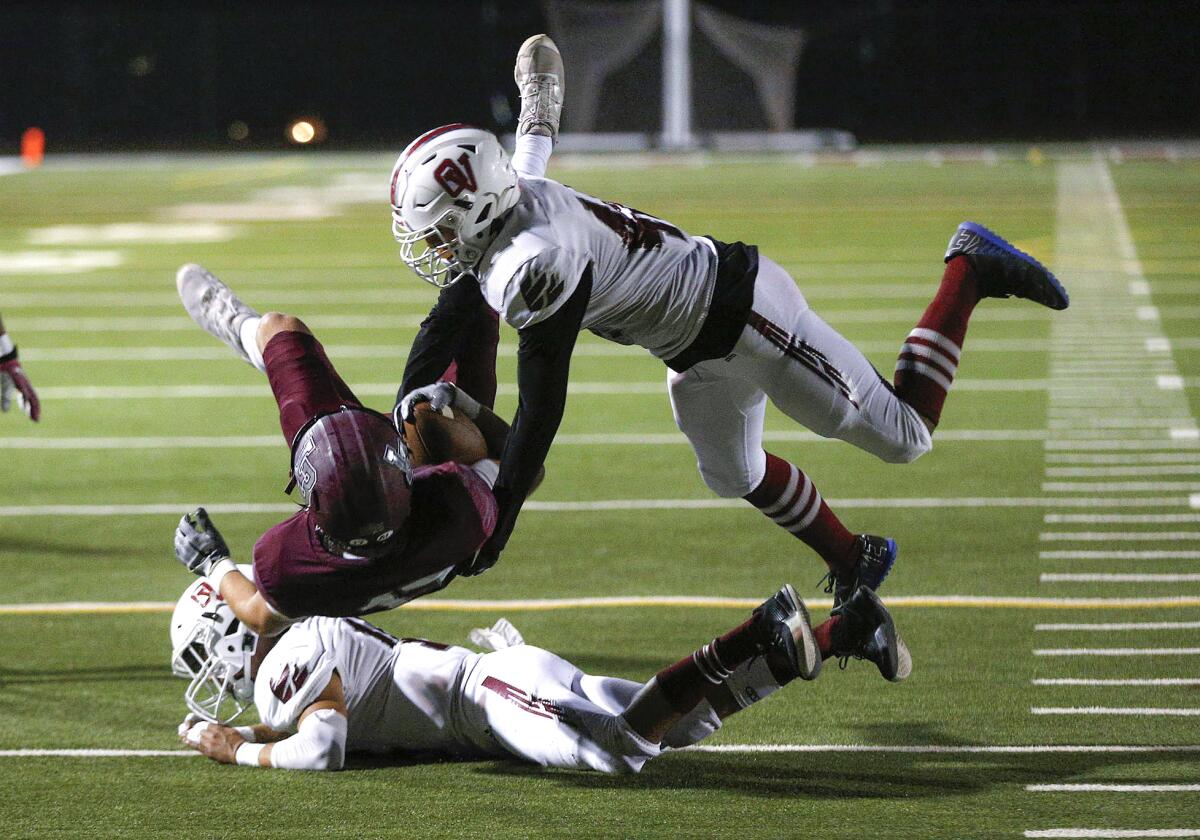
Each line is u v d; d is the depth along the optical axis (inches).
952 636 760.3
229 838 533.0
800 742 623.5
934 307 605.0
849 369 569.0
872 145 4707.2
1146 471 1077.1
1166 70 5064.0
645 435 1246.3
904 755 605.3
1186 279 1948.8
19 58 5255.9
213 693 698.2
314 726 598.2
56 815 558.3
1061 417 1253.7
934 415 593.6
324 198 3356.3
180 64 5260.8
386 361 1558.8
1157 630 758.5
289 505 1050.1
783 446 1192.8
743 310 548.4
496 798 567.8
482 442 528.7
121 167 4328.3
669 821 541.0
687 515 1009.5
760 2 5246.1
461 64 5231.3
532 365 508.1
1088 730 627.2
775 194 3176.7
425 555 490.0
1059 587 834.8
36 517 1029.8
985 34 5152.6
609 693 595.8
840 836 522.9
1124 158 3873.0
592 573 888.3
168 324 1843.0
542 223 510.0
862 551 650.8
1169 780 569.0
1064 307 622.8
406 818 549.0
